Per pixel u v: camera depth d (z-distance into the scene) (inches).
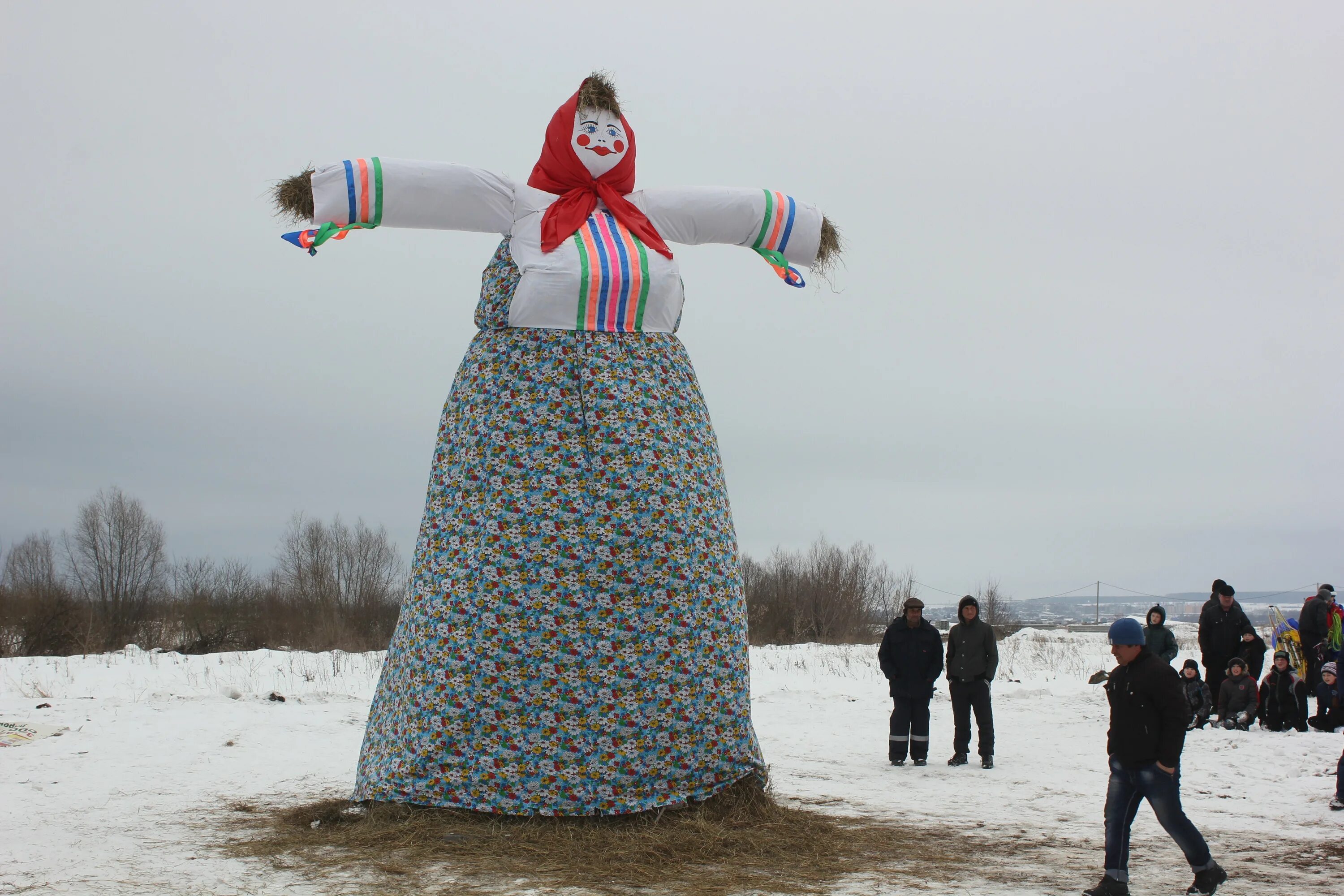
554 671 269.9
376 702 297.0
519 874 233.3
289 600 1541.6
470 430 286.4
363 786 281.9
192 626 1406.3
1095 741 500.7
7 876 231.6
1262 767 410.3
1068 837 286.8
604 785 268.4
